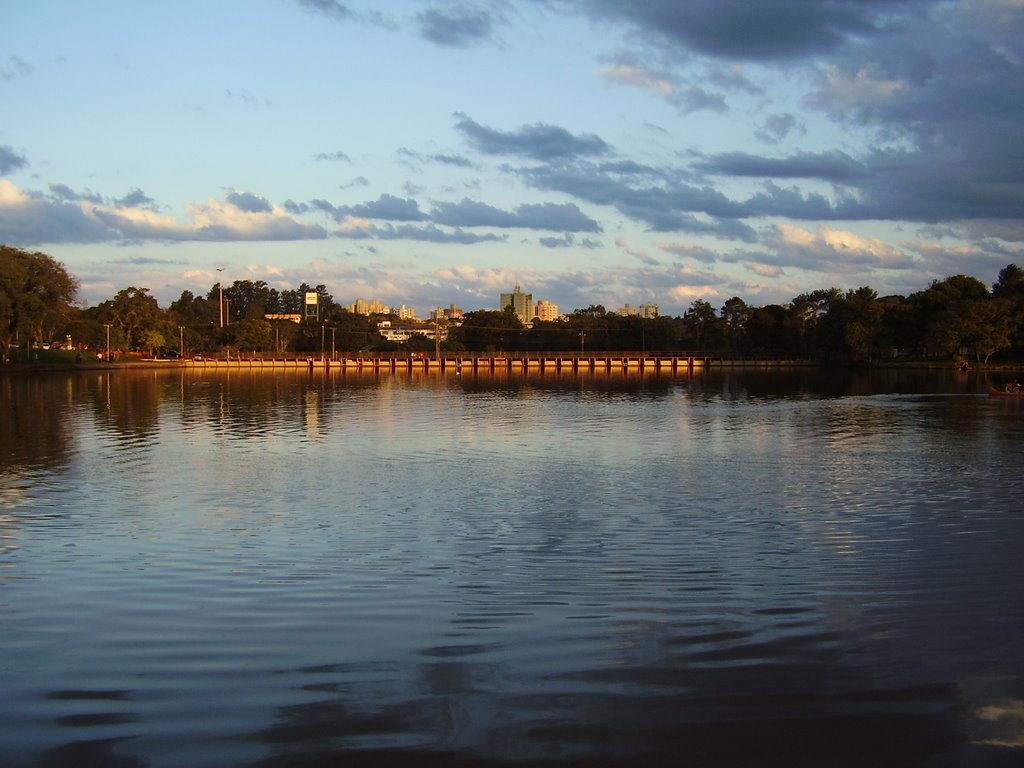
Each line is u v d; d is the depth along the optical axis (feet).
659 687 30.78
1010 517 61.82
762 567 47.78
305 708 29.27
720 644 35.06
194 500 70.44
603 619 38.45
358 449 105.19
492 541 55.06
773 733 27.37
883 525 59.26
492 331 631.56
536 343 617.21
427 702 29.66
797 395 216.95
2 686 31.19
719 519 61.77
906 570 46.80
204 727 27.91
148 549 53.06
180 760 25.88
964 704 29.35
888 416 150.71
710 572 46.70
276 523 61.11
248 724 28.12
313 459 95.86
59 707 29.43
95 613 39.70
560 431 127.13
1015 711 28.84
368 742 26.89
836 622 37.78
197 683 31.42
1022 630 36.60
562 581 45.03
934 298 394.11
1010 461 91.61
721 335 577.02
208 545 54.19
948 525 59.11
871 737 27.09
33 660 33.71
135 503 69.05
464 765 25.50
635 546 53.42
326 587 44.06
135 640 36.01
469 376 369.50
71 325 401.70
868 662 33.01
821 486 76.13
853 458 94.68
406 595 42.47
